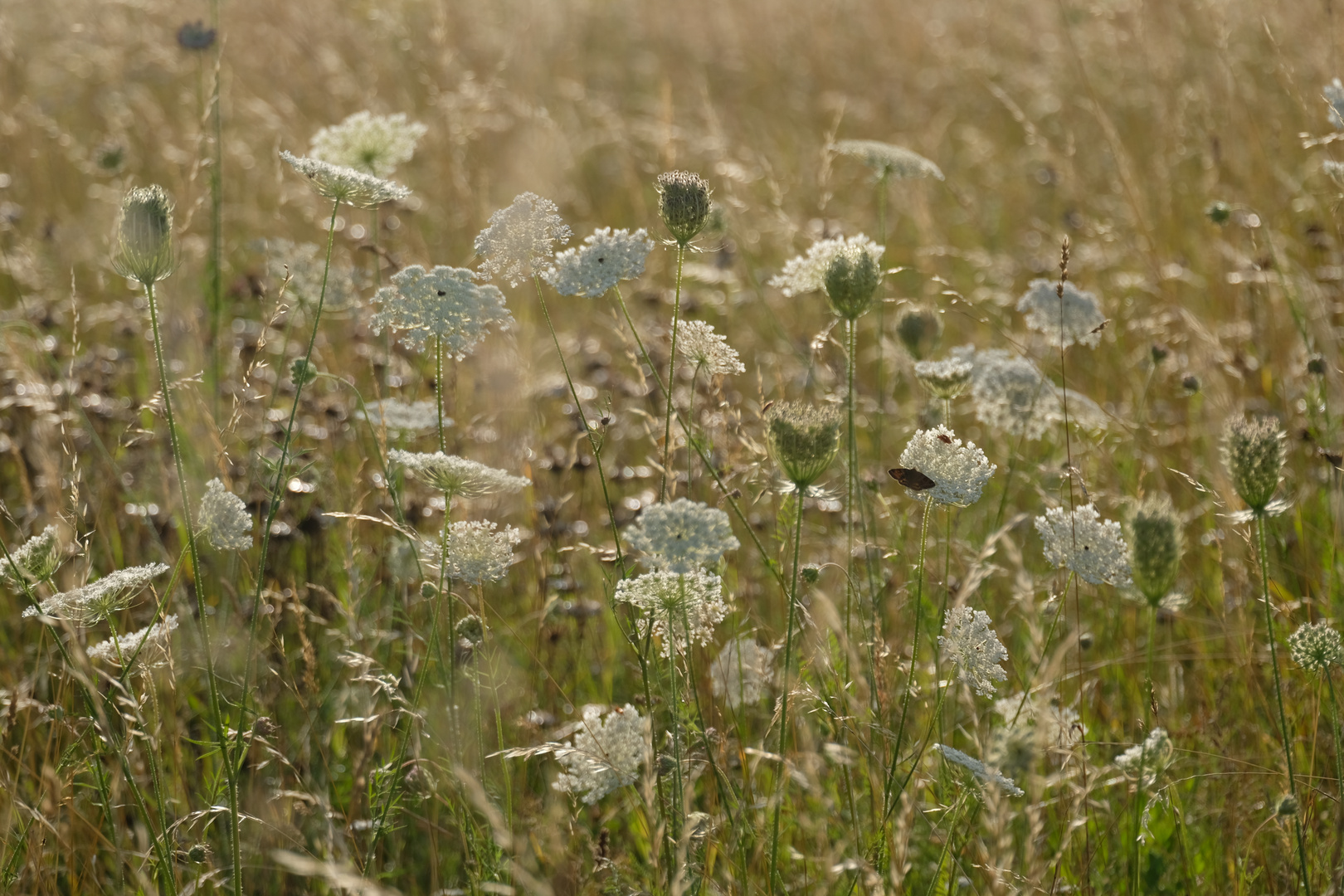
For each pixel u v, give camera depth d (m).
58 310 6.86
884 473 4.92
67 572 3.96
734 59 13.43
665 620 3.04
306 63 9.81
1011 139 11.10
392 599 4.11
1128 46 9.11
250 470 4.70
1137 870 3.15
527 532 4.98
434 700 3.85
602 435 3.34
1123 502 4.44
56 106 10.44
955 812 3.06
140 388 6.31
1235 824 3.56
